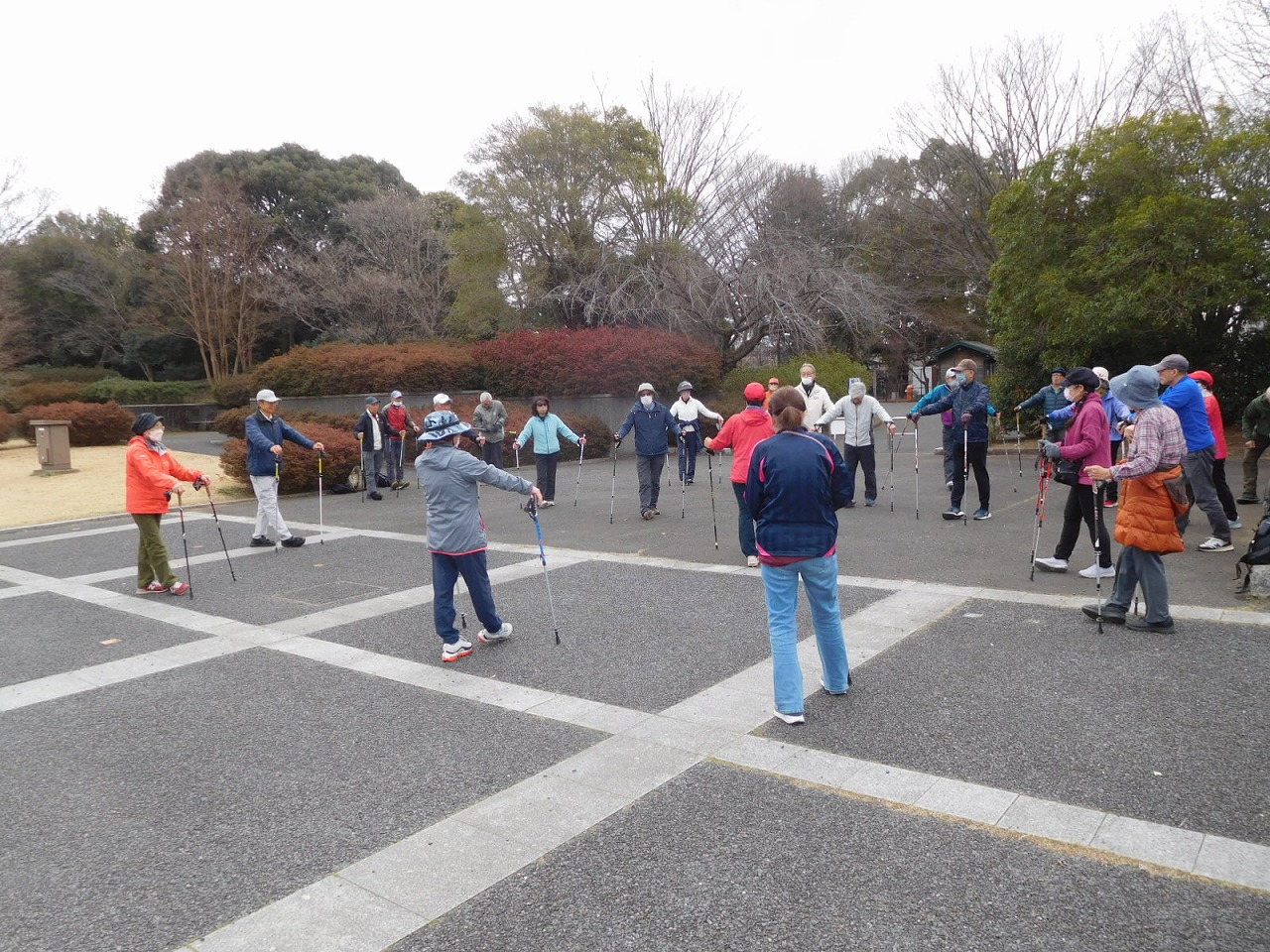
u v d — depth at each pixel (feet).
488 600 21.18
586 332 84.43
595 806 13.11
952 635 20.44
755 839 11.98
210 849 12.45
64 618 26.27
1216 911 9.98
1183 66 80.84
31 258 127.34
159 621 25.45
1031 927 9.84
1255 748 13.94
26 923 10.82
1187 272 55.47
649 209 94.79
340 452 54.85
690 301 90.94
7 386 104.37
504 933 10.18
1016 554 28.73
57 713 18.25
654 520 39.81
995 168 98.58
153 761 15.61
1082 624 20.77
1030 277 63.46
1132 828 11.78
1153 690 16.47
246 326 128.88
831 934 9.87
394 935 10.25
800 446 15.92
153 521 28.58
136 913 10.94
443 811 13.21
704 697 17.37
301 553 34.94
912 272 121.60
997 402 71.46
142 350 136.46
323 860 12.01
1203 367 65.16
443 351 87.20
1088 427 24.41
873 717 15.90
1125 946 9.46
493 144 93.76
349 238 129.18
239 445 54.95
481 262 95.30
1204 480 27.61
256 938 10.31
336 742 16.07
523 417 70.74
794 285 89.10
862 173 129.59
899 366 146.41
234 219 125.18
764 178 100.07
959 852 11.42
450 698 18.06
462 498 20.36
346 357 86.43
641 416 39.50
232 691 19.13
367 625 24.02
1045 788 12.97
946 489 46.03
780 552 15.81
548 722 16.51
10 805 14.08
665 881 11.09
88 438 83.87
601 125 93.81
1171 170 58.39
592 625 22.89
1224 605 21.67
